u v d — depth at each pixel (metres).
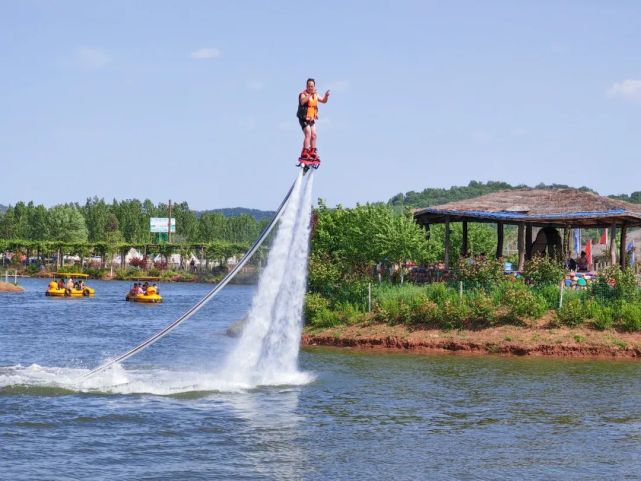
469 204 71.12
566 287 61.00
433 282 65.69
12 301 115.69
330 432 31.75
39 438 30.27
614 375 45.66
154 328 76.31
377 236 70.12
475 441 30.62
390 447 29.62
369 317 61.19
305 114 35.56
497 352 54.47
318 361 50.25
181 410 35.12
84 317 88.50
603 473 26.73
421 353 54.75
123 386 40.06
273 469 26.73
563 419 34.41
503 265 65.50
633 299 58.44
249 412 35.00
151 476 25.72
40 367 47.22
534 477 26.23
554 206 68.06
